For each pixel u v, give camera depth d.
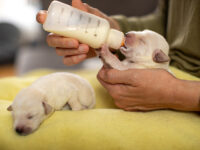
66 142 0.82
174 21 1.41
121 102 1.05
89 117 0.92
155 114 0.97
